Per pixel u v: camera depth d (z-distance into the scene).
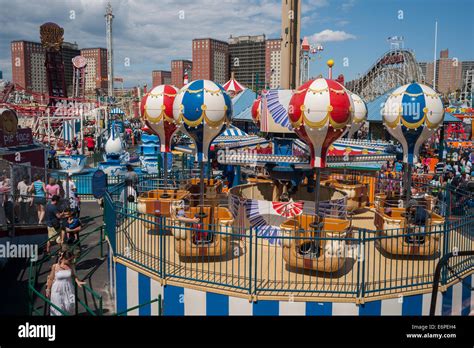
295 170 11.76
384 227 10.30
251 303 7.79
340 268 9.02
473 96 55.81
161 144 12.91
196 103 9.61
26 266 12.13
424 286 8.22
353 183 14.62
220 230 9.04
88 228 16.03
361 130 37.12
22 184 13.81
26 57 101.62
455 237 10.51
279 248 10.27
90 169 25.28
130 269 9.29
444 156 27.06
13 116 19.55
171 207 11.43
